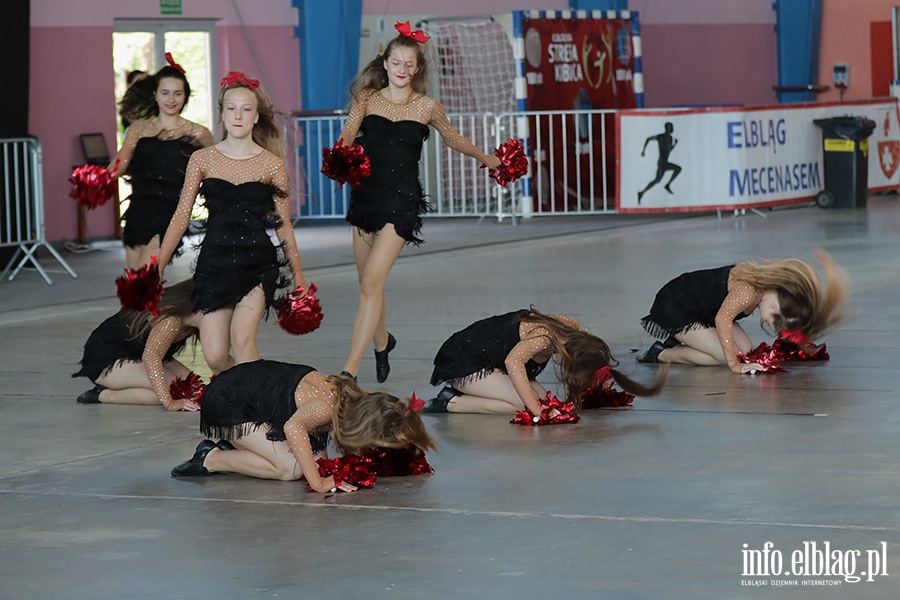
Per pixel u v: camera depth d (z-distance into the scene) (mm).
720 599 4848
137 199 10367
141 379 8820
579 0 26141
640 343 10609
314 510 6191
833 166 22469
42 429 8156
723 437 7418
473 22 23734
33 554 5633
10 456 7457
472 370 8227
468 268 15969
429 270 15859
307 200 22797
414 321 12031
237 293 8391
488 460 7062
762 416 7941
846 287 9500
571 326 8219
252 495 6504
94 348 8938
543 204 23266
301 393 6629
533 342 8023
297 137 21422
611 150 24266
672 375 9406
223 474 6938
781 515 5852
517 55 22484
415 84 9305
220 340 8477
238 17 21812
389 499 6344
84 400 8945
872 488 6246
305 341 11211
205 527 5969
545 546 5523
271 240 8555
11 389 9484
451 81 23594
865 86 30203
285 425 6523
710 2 28953
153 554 5590
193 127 10477
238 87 8477
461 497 6336
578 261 16359
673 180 21125
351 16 22719
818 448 7090
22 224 17328
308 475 6492
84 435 7973
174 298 8641
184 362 10438
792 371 9367
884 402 8242
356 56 22922
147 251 10336
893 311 11812
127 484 6785
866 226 19469
